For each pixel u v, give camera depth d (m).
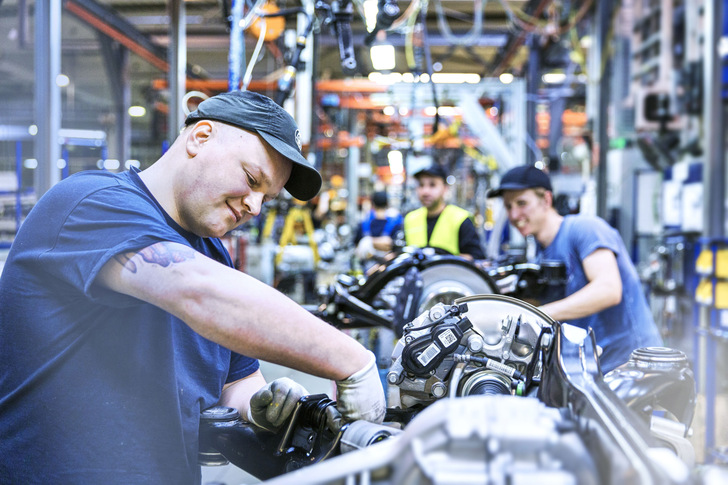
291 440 1.12
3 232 6.64
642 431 0.63
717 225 5.53
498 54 9.57
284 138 1.14
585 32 8.04
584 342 0.90
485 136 6.58
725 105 5.60
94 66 10.52
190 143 1.15
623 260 2.29
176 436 1.14
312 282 8.47
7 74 10.06
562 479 0.53
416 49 4.36
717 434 3.32
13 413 1.11
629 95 7.03
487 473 0.55
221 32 9.03
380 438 0.90
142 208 1.03
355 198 10.85
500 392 1.10
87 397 1.09
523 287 2.43
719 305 3.52
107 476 1.08
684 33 6.34
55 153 3.59
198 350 1.29
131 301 1.01
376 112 10.40
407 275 2.47
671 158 6.89
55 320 1.09
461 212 4.24
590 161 7.95
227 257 1.42
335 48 8.93
